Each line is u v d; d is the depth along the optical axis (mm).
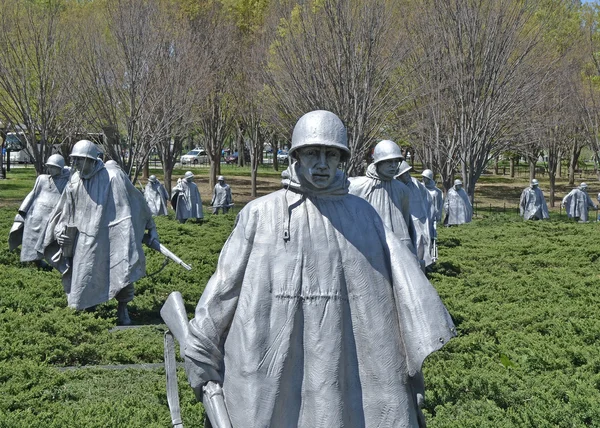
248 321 4051
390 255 4207
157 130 29250
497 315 12508
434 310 4070
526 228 25547
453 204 31078
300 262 4098
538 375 9227
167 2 33906
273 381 4004
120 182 12164
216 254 18016
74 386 8828
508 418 7551
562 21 32906
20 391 8562
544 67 30016
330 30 24766
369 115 25203
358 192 11641
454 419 7559
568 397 8156
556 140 39875
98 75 28422
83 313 11641
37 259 16766
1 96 29891
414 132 29422
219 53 36938
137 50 28453
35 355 9930
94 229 12008
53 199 16859
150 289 14320
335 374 4020
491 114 29906
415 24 28078
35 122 29000
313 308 4066
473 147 30719
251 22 38750
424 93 27562
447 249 20375
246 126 46219
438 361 9656
